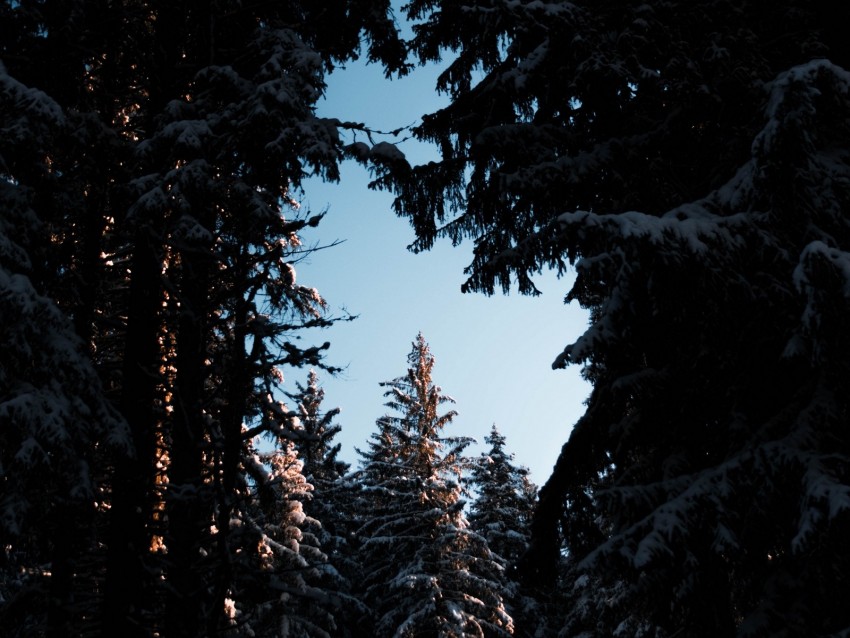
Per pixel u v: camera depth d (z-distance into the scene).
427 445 26.73
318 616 23.23
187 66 9.33
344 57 10.95
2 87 7.20
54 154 9.05
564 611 29.14
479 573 27.02
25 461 6.55
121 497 7.98
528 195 8.66
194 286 8.84
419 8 11.30
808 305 5.20
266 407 8.23
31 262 7.98
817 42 6.82
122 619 7.57
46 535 8.77
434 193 9.90
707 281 5.86
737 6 7.35
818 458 5.57
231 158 8.62
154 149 8.23
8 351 7.08
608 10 7.95
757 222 6.04
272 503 9.94
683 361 7.14
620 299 6.35
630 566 6.10
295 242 10.76
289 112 8.21
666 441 7.36
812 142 5.56
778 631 5.82
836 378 6.03
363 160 9.23
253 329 7.95
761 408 6.78
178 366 8.48
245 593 8.03
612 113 8.47
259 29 9.12
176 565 7.71
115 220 9.98
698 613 6.50
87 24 8.98
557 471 8.48
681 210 6.27
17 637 9.06
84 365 7.69
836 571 5.47
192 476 8.16
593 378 12.23
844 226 5.99
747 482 6.05
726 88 7.14
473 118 9.95
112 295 11.53
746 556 6.51
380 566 28.27
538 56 8.43
